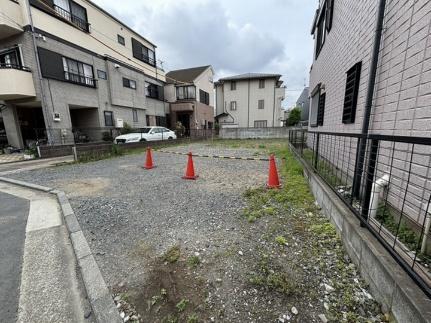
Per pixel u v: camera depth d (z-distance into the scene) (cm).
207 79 2231
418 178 179
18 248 234
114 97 1269
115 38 1353
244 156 827
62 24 989
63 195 394
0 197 409
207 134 1956
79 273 193
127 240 239
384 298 136
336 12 481
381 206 223
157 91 1750
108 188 438
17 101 959
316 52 782
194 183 453
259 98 2314
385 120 235
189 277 178
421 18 178
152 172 577
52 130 927
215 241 230
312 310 142
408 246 168
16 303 160
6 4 790
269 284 163
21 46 866
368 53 285
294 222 266
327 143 478
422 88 178
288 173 486
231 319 138
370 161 206
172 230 258
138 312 147
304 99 2469
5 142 1141
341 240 215
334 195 262
